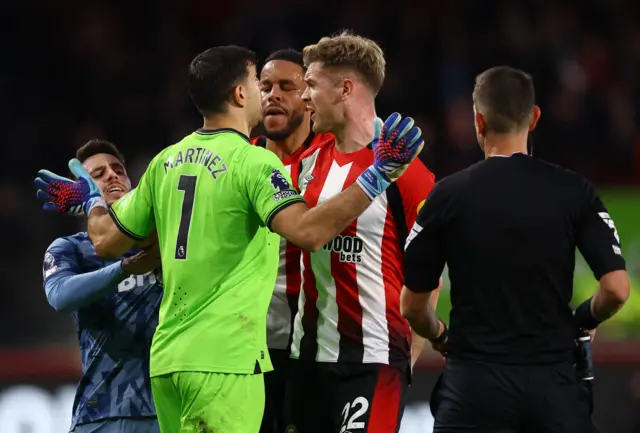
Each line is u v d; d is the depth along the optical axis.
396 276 19.47
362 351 19.14
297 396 19.58
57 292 19.05
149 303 19.53
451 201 17.25
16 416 34.62
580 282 37.38
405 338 19.59
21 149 48.75
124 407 19.34
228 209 17.02
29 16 54.22
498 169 17.33
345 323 19.20
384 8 55.47
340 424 19.19
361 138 19.39
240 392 16.84
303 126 21.09
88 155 20.94
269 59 21.22
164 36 54.94
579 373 17.59
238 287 17.03
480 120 17.77
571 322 17.27
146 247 18.44
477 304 17.09
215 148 17.34
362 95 19.33
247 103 17.84
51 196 18.97
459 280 17.27
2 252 42.41
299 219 16.44
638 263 39.50
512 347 16.94
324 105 19.23
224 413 16.75
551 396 16.83
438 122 51.62
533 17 55.81
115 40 54.78
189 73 17.81
